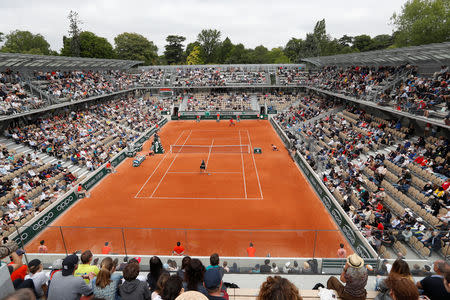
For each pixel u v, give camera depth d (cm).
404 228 1677
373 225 1817
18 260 687
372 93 3603
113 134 4281
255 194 2627
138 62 7106
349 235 1767
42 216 2080
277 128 5041
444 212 1719
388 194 2238
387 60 3800
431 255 1337
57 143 3341
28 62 3906
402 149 2688
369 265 957
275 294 373
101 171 3055
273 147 4003
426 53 2834
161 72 7300
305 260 1174
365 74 4494
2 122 3331
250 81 6862
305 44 9375
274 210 2331
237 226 2105
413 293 392
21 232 1844
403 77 3525
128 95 6644
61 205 2331
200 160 3622
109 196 2633
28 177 2612
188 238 1379
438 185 2030
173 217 2244
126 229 1395
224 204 2442
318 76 6347
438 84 2850
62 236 1402
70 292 510
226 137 4803
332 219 2184
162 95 6962
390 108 3039
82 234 1403
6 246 891
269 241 1364
